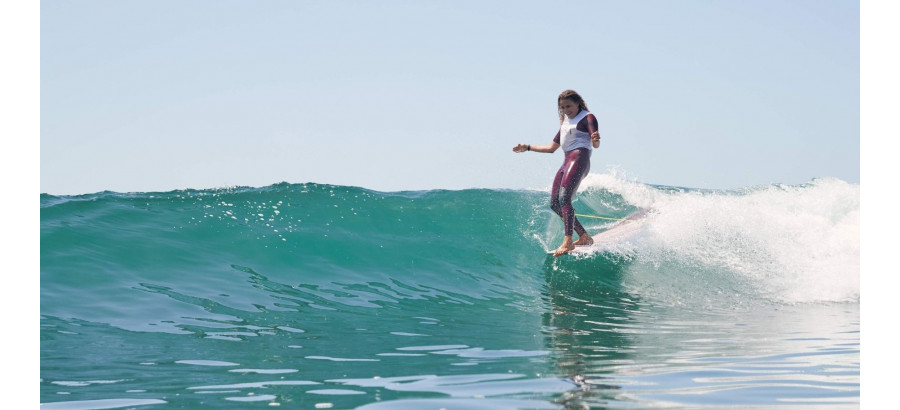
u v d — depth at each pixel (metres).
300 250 20.25
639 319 16.28
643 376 10.10
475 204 25.83
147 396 9.07
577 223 22.64
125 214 20.66
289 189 25.66
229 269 18.19
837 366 10.84
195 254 18.62
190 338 12.84
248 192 24.78
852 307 18.27
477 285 19.81
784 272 21.86
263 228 21.20
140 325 13.59
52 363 10.82
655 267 21.98
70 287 15.27
